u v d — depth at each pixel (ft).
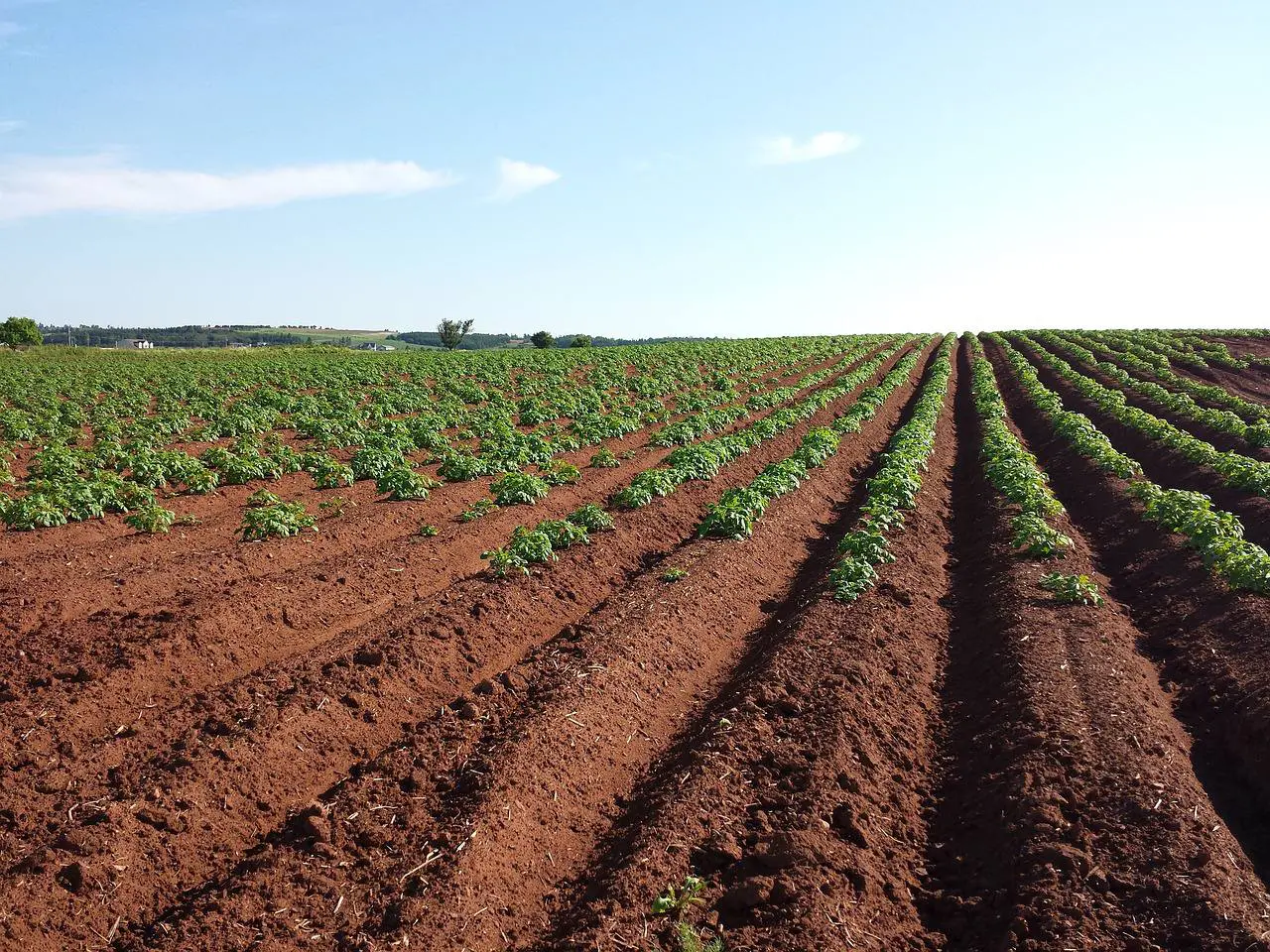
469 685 36.42
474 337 654.94
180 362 227.20
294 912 22.17
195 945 20.89
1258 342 245.45
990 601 44.55
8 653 35.04
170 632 37.01
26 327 309.01
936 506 69.77
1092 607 42.63
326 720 31.48
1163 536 54.03
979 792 27.76
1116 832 24.20
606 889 22.98
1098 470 77.92
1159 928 20.51
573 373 188.96
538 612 43.50
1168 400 128.77
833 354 251.19
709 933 21.33
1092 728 29.86
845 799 26.78
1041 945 20.26
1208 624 39.88
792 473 71.51
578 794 28.04
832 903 22.09
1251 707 30.58
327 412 111.55
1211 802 27.25
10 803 26.11
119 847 23.97
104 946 21.44
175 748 29.17
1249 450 93.30
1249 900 21.21
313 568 47.19
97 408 116.37
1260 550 43.55
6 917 21.09
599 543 53.31
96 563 48.34
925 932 22.17
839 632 39.60
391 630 38.55
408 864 23.89
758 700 32.94
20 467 78.95
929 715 34.19
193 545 54.13
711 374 180.34
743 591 48.21
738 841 25.04
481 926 21.95
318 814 25.90
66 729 30.37
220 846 25.45
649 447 92.94
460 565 51.85
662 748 31.89
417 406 123.34
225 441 95.30
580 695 32.78
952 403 149.48
